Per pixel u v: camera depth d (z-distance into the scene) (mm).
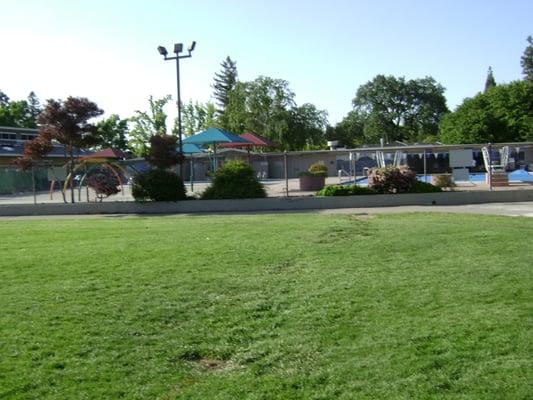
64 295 7418
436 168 34906
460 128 66812
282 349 5340
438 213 17688
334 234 12672
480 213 17453
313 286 7613
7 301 7172
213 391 4516
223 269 8898
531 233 11773
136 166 45906
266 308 6688
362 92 101250
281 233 13055
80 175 39500
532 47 87250
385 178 22375
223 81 96250
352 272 8422
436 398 4164
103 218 20125
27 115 95375
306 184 29422
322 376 4672
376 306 6555
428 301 6660
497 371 4559
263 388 4516
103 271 8906
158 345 5551
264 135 68125
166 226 15656
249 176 22938
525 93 65688
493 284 7312
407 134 98625
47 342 5613
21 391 4523
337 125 100688
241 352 5352
